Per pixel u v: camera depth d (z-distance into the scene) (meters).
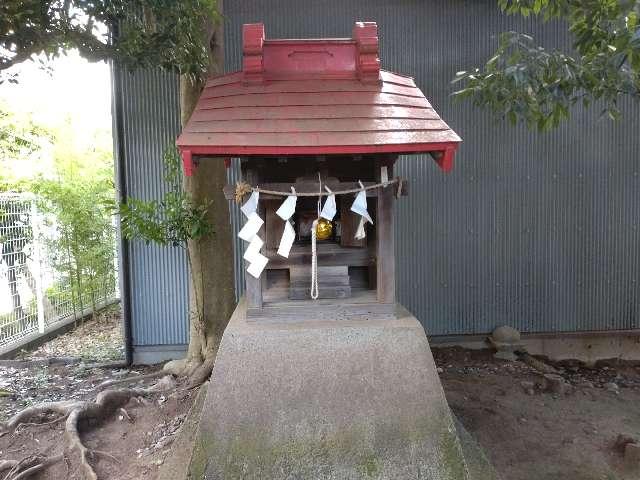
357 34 3.32
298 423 2.96
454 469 2.91
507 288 6.73
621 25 3.45
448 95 6.46
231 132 2.78
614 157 6.68
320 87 3.20
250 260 3.10
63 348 7.28
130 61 4.05
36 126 10.41
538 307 6.78
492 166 6.59
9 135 9.98
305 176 3.28
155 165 6.30
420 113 3.08
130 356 6.48
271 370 3.04
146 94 6.25
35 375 6.12
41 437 4.35
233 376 3.03
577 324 6.83
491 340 6.62
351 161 3.35
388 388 3.04
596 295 6.82
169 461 3.38
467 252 6.66
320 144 2.70
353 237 3.40
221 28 5.40
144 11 3.97
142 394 4.98
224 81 3.35
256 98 3.09
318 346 3.08
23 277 7.35
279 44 3.35
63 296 8.31
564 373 6.37
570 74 3.89
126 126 6.27
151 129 6.27
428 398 3.04
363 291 3.53
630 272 6.83
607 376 6.31
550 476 3.82
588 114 6.61
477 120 6.52
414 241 6.60
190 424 3.81
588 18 3.75
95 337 7.84
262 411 2.97
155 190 6.32
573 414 4.98
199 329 5.41
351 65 3.37
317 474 2.86
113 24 3.99
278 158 3.19
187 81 5.02
